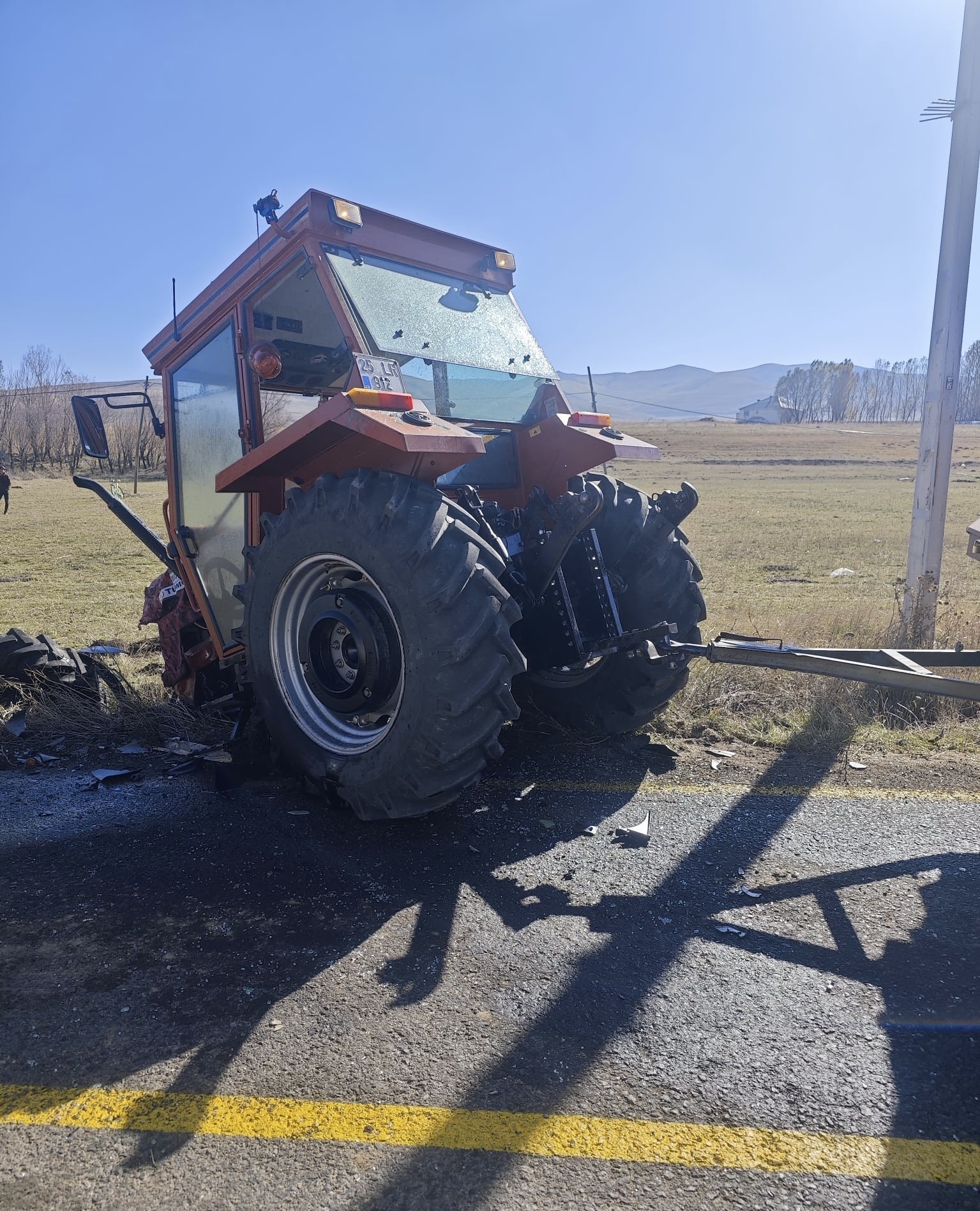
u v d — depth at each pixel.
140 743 4.71
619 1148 1.94
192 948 2.73
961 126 6.15
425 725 3.10
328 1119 2.01
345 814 3.80
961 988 2.56
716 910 3.01
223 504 4.61
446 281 4.35
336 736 3.68
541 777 4.29
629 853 3.45
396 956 2.69
